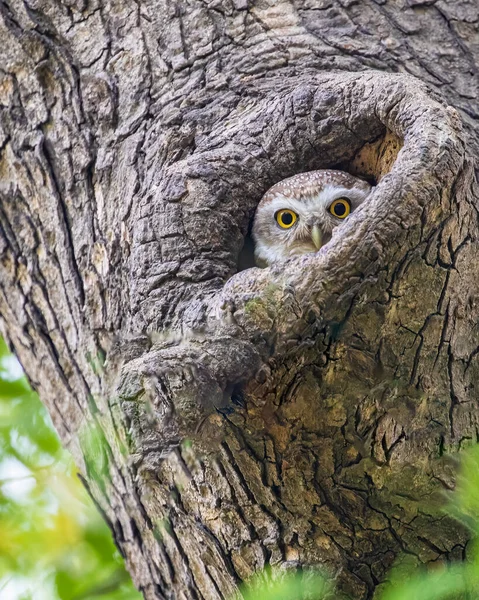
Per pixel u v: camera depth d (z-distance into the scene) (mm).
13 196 6355
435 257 4551
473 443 4926
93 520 7184
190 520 5223
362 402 4680
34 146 6203
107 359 5539
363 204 4402
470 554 4766
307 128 5305
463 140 4625
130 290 5242
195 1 6199
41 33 6340
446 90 5844
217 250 5098
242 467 4844
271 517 4938
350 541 4906
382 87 4984
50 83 6254
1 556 7027
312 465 4797
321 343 4488
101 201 5875
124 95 5996
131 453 4934
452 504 4832
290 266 4426
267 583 4949
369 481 4844
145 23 6199
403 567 4879
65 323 6109
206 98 5730
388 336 4598
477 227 4785
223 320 4430
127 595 6863
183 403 4250
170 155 5527
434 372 4777
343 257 4316
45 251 6203
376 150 5473
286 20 6070
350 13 6129
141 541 5969
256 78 5766
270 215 6750
